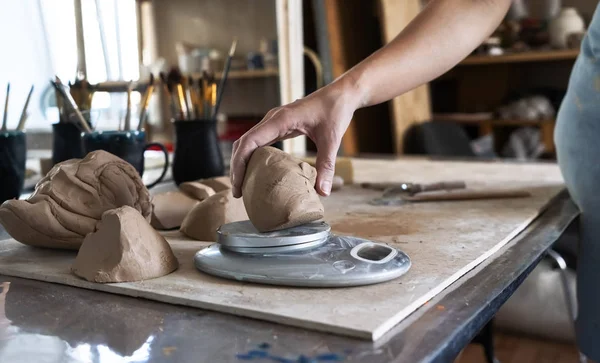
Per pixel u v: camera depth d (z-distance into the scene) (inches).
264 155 26.1
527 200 41.3
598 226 38.0
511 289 24.0
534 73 137.0
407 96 115.8
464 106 143.2
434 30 35.0
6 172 39.3
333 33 101.3
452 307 21.2
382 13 105.0
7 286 24.6
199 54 92.4
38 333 19.6
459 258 26.7
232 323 20.1
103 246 24.4
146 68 89.8
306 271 23.0
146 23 96.2
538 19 126.9
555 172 55.1
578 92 38.7
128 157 39.8
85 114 44.0
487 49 125.5
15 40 75.7
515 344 66.4
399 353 17.5
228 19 93.7
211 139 46.3
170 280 24.0
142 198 29.9
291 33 71.3
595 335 39.3
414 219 35.8
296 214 25.0
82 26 73.4
